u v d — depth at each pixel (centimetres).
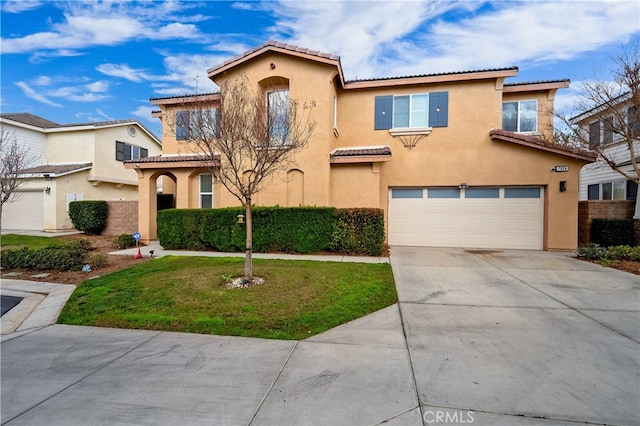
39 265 824
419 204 1256
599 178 1568
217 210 1115
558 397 291
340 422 258
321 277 707
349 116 1305
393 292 614
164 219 1167
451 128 1223
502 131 1163
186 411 275
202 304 545
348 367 347
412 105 1260
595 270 808
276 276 710
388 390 302
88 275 780
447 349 388
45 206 1741
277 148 677
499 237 1200
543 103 1224
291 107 830
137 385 317
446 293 617
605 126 1008
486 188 1209
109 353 390
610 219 1130
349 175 1171
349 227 1043
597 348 388
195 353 385
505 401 285
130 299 579
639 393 297
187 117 716
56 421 265
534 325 461
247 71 1189
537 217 1176
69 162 1973
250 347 399
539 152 1151
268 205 1193
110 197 2080
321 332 444
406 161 1252
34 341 430
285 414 268
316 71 1148
